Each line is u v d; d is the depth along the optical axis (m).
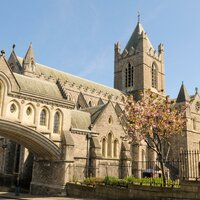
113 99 75.88
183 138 66.81
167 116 32.38
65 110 35.28
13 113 30.27
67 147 33.38
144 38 94.38
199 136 71.12
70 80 71.00
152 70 96.50
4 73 29.81
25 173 42.66
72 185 32.16
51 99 33.66
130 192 26.09
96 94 72.94
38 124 32.22
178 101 71.56
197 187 21.16
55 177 34.00
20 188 40.75
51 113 33.72
